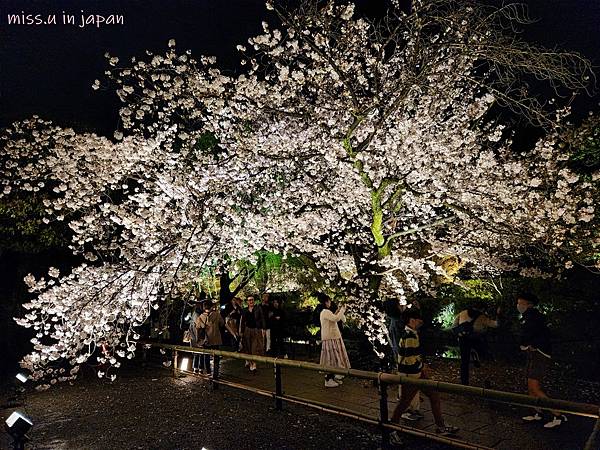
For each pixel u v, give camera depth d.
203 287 17.55
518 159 12.23
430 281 12.30
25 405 8.96
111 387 9.97
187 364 11.84
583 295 9.59
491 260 11.36
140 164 10.02
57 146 9.87
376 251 11.27
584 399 6.76
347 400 7.51
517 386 7.64
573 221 9.19
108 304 8.66
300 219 10.64
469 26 8.02
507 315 10.01
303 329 13.33
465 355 7.41
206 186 9.76
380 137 10.36
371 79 10.59
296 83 10.59
